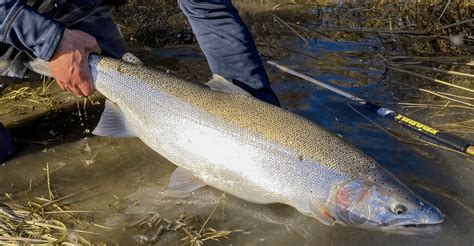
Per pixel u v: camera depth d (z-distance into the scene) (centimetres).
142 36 169
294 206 98
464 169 113
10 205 105
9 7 99
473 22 177
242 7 190
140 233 99
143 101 107
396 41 169
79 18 121
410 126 122
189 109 103
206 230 99
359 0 192
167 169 114
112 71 108
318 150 96
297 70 151
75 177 113
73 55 105
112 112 112
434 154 117
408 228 93
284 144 97
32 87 142
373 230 97
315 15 186
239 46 112
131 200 106
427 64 157
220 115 101
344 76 149
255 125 99
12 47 117
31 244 96
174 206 105
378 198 92
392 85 146
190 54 161
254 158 98
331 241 96
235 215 102
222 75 114
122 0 129
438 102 138
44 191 109
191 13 111
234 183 101
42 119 130
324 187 94
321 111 132
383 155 117
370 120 128
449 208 102
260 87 113
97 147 121
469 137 124
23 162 117
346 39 171
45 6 115
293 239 97
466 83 148
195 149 103
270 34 174
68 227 100
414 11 183
